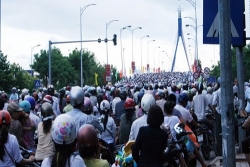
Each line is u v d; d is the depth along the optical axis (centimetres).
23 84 6228
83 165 538
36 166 821
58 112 1866
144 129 749
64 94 2070
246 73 6188
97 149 591
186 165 892
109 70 5941
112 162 1012
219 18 793
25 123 1064
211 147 1543
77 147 625
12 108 981
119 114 1602
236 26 961
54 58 8488
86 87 2828
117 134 1479
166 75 14938
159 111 751
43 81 8469
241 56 1438
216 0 907
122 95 1622
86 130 582
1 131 719
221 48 788
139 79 11738
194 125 1230
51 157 544
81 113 903
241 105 1432
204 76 4881
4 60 5697
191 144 970
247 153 1022
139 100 1645
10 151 724
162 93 1627
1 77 5581
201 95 1631
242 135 1494
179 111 1147
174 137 959
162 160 751
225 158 776
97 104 1986
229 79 781
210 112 1753
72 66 9425
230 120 776
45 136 899
